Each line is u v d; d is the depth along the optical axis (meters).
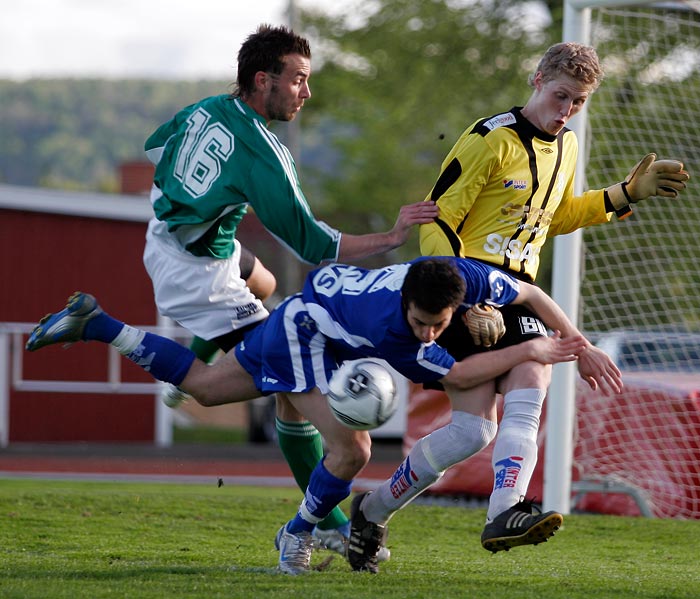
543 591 15.25
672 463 29.48
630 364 33.47
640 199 18.62
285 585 15.25
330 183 102.81
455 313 16.25
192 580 15.69
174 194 17.52
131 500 26.03
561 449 26.83
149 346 17.25
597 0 26.72
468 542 22.80
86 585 14.99
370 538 17.11
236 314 18.45
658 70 40.06
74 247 62.81
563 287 26.50
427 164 100.12
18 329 55.88
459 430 16.22
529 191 17.12
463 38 84.75
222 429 82.38
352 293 16.02
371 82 95.19
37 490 28.30
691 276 36.50
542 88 16.95
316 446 18.41
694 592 15.52
